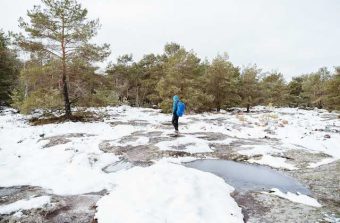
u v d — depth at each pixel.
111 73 39.72
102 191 6.68
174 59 28.66
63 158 9.42
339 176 7.76
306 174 8.09
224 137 13.88
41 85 18.62
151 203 5.46
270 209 5.62
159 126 17.59
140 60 41.69
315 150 11.28
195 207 5.37
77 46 18.92
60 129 15.49
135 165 8.91
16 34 17.73
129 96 45.06
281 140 13.54
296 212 5.46
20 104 19.95
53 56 18.56
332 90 29.77
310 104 56.69
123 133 14.50
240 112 34.69
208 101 30.09
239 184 7.19
